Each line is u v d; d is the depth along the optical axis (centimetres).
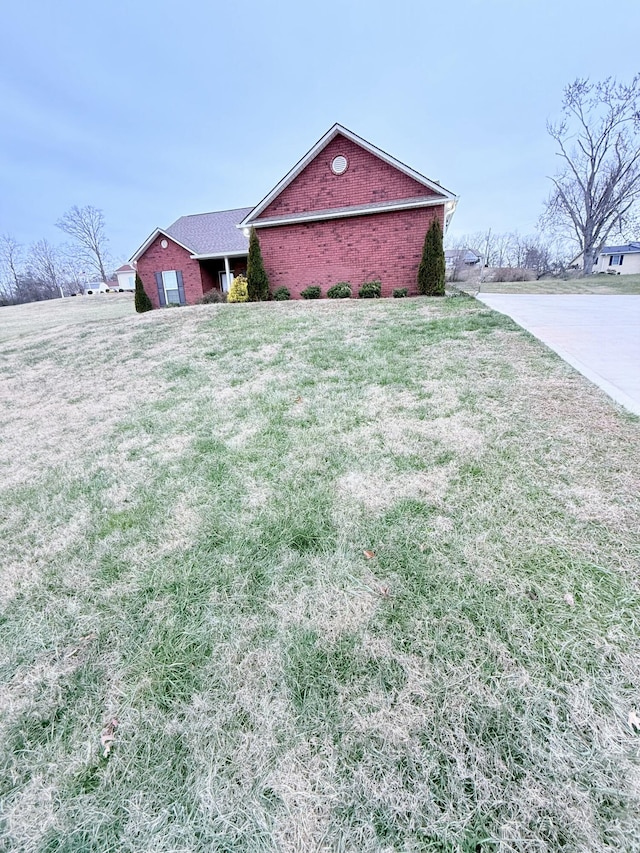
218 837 110
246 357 577
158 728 137
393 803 114
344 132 1034
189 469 307
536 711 132
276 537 222
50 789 123
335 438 325
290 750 127
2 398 546
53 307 2588
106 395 508
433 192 1030
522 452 278
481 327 613
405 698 139
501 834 106
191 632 171
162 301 1662
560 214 2595
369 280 1128
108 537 241
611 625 157
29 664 164
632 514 213
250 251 1145
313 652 158
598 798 111
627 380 378
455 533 211
